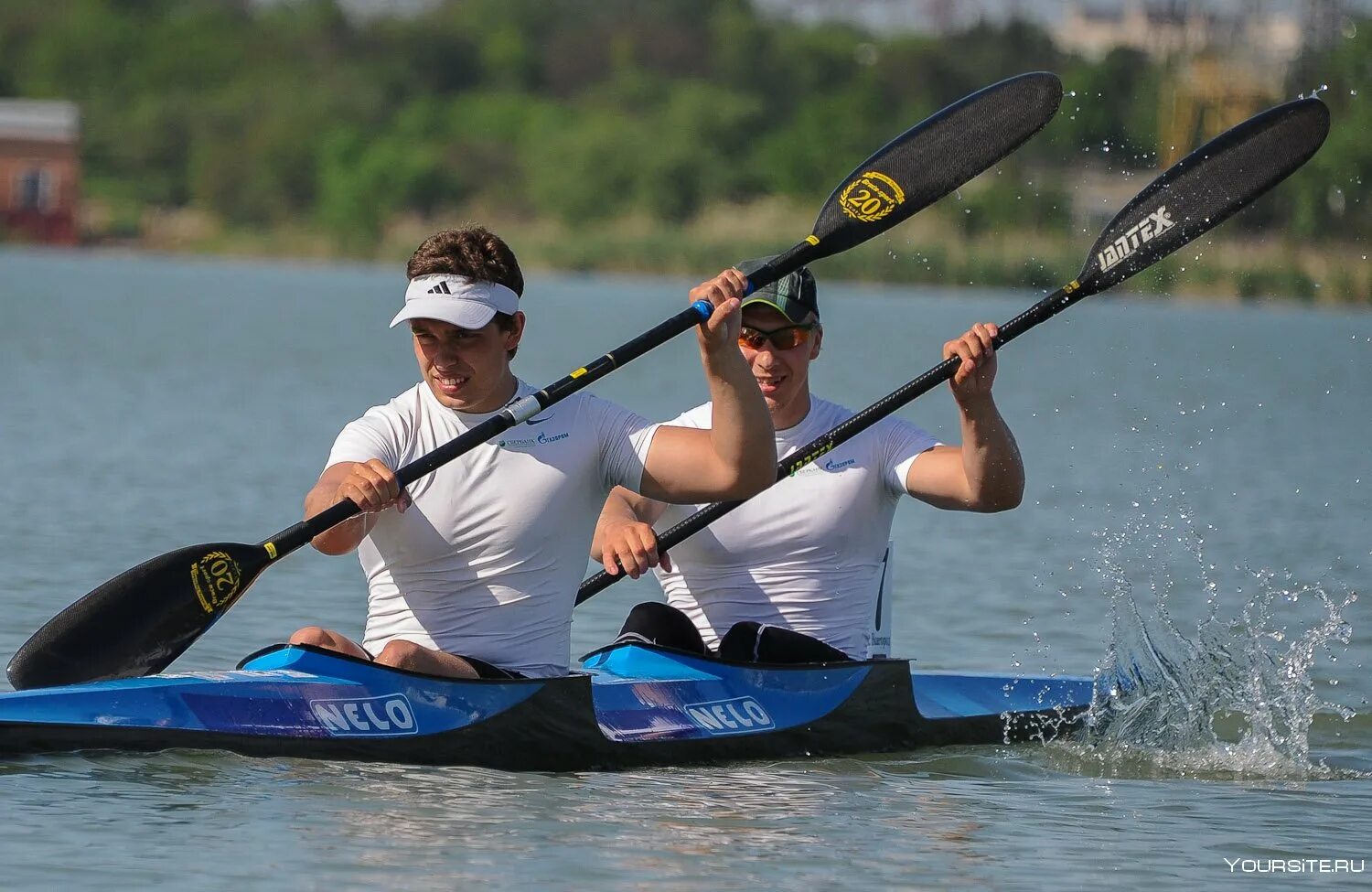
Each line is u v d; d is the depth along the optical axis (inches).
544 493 899.4
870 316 6225.4
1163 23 6619.1
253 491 1924.2
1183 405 3410.4
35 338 4106.8
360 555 930.1
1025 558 1695.4
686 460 889.5
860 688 1021.8
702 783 900.6
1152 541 1812.3
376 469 853.8
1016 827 842.8
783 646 1025.5
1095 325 5787.4
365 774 853.8
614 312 6146.7
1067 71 6737.2
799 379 1036.5
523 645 914.7
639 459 903.7
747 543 1043.3
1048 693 1110.4
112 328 4584.2
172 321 4936.0
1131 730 1082.1
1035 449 2591.0
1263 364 4478.3
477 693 893.8
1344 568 1678.2
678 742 949.8
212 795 805.2
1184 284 5689.0
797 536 1039.6
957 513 1966.0
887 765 983.0
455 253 877.8
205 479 1994.3
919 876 751.1
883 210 1096.2
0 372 3184.1
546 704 905.5
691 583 1061.8
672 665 997.8
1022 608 1462.8
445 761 885.8
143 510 1756.9
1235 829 853.2
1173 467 2411.4
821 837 804.0
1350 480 2324.1
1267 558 1723.7
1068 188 6358.3
